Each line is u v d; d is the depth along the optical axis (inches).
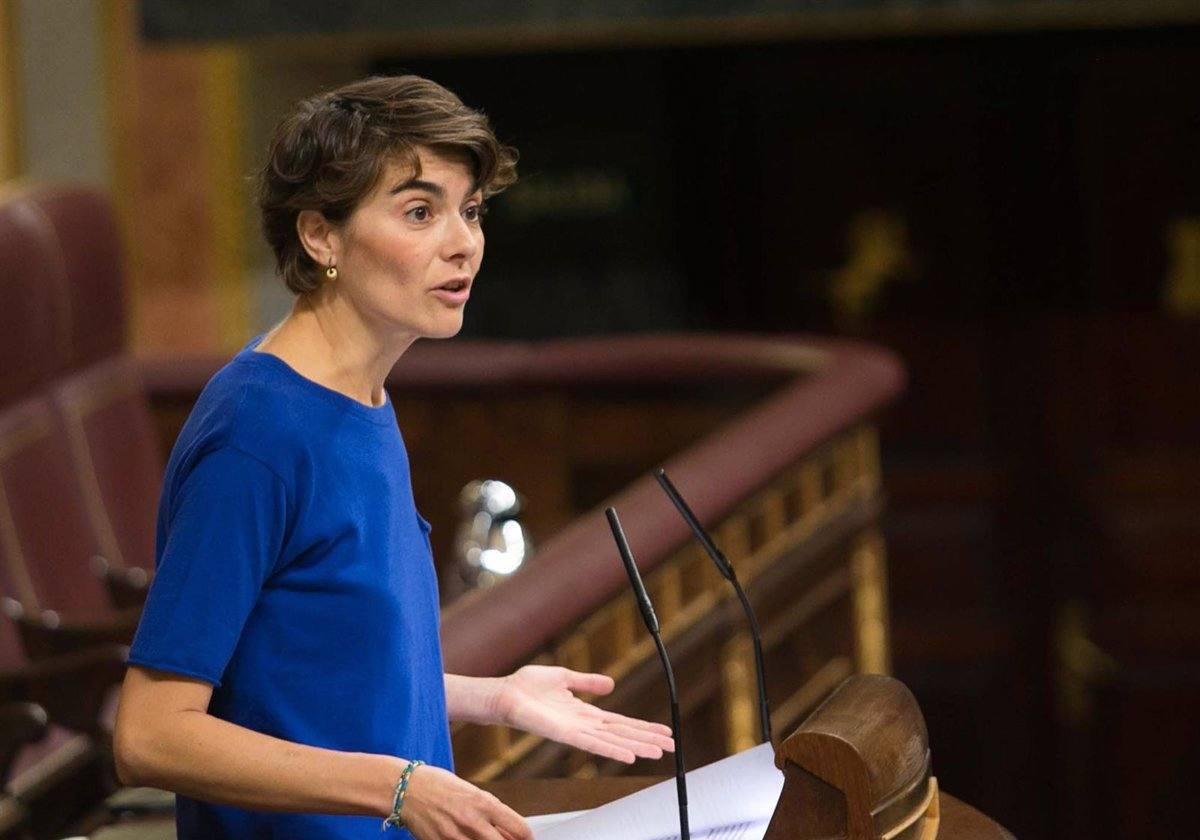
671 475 555.8
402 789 239.9
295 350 259.4
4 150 895.7
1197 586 1163.3
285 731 254.1
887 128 1128.2
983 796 1198.9
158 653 242.2
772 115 1117.7
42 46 900.0
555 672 304.2
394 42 909.2
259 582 247.8
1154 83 1121.4
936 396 1166.3
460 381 832.3
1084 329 1153.4
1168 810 1182.9
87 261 650.8
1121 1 911.7
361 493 255.9
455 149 255.4
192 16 903.1
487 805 237.8
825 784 245.3
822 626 661.9
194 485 246.2
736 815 262.2
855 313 1145.4
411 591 265.4
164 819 396.2
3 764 463.2
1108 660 1173.7
